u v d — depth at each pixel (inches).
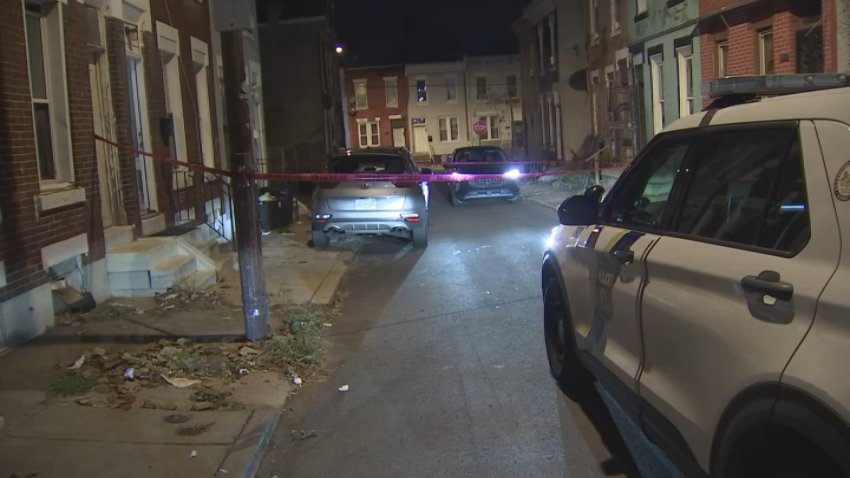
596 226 186.5
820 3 483.8
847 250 96.3
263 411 203.2
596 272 177.8
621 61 875.4
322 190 498.6
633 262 154.3
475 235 582.2
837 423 88.5
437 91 2265.0
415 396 220.7
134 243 367.9
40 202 280.1
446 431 193.2
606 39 937.5
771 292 105.2
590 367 186.4
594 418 197.8
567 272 202.5
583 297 188.9
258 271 266.8
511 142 2217.0
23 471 163.2
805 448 100.0
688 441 127.1
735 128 133.2
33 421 192.5
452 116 2272.4
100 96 365.4
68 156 312.2
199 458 170.9
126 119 376.8
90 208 327.3
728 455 112.0
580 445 181.0
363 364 254.8
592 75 1026.7
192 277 367.2
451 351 266.5
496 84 2261.3
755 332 107.9
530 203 839.1
